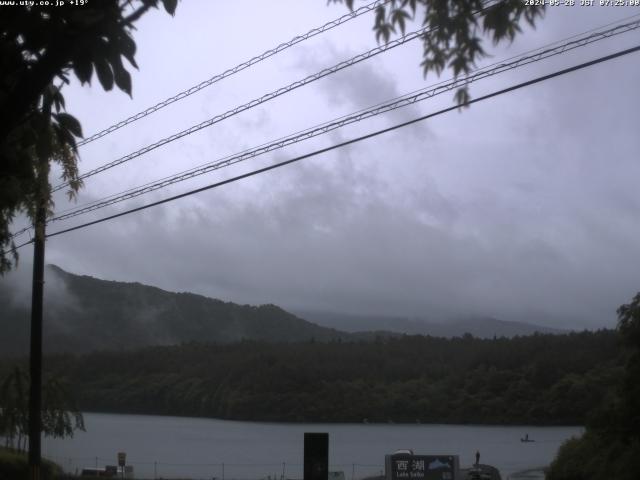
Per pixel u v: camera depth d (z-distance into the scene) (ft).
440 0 19.45
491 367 341.82
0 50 18.12
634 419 75.10
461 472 137.69
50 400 113.60
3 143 19.52
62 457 248.73
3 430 104.17
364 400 367.86
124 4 18.57
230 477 196.44
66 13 17.63
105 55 17.85
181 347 477.77
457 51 19.75
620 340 79.87
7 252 40.27
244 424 384.88
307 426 375.04
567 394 276.82
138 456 268.41
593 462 89.86
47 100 20.02
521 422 303.07
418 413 360.28
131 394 430.20
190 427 374.63
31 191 28.53
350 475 195.62
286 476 202.90
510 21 19.01
